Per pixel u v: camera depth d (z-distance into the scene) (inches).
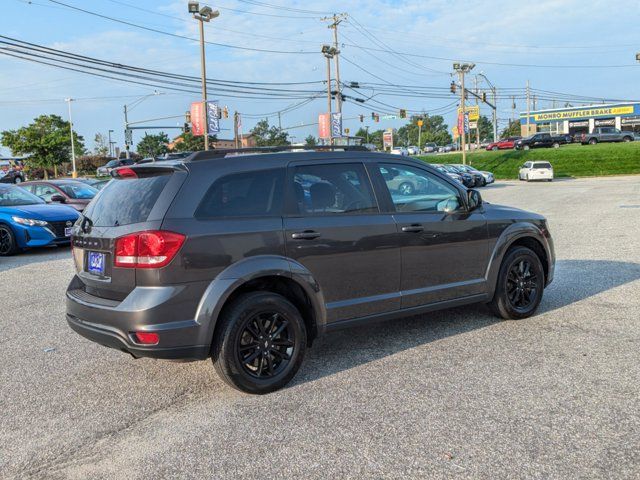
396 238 183.0
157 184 155.1
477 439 127.0
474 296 206.8
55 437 137.3
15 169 2413.9
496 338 198.8
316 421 139.7
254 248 155.8
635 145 2076.8
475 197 204.7
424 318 227.9
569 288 273.3
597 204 772.6
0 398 162.7
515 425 132.8
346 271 172.9
